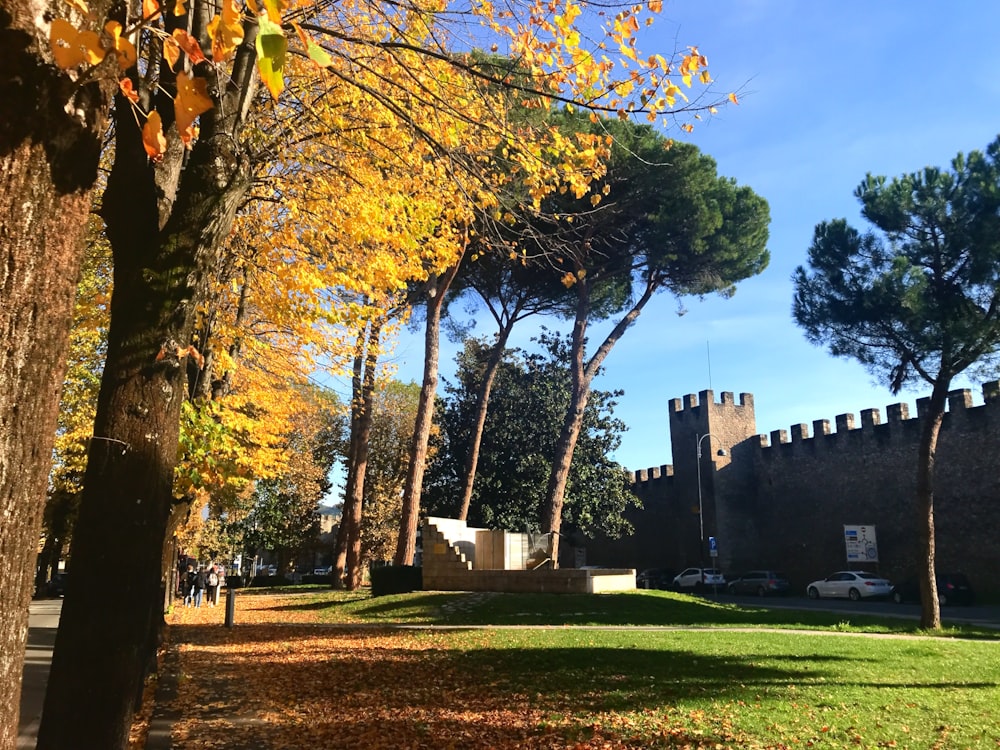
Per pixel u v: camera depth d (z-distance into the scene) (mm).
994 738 6914
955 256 18203
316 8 6164
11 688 2238
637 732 7238
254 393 14883
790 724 7465
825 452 42188
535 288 29250
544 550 28109
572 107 6688
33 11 2387
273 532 47312
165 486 4242
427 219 9781
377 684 10273
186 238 4469
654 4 6066
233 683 10594
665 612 19938
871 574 34656
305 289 10062
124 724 3904
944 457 35094
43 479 2391
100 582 3924
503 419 37656
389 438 45875
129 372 4215
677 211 25188
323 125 8961
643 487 53531
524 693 9297
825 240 20625
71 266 2514
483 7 6688
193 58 2689
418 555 48188
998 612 26078
